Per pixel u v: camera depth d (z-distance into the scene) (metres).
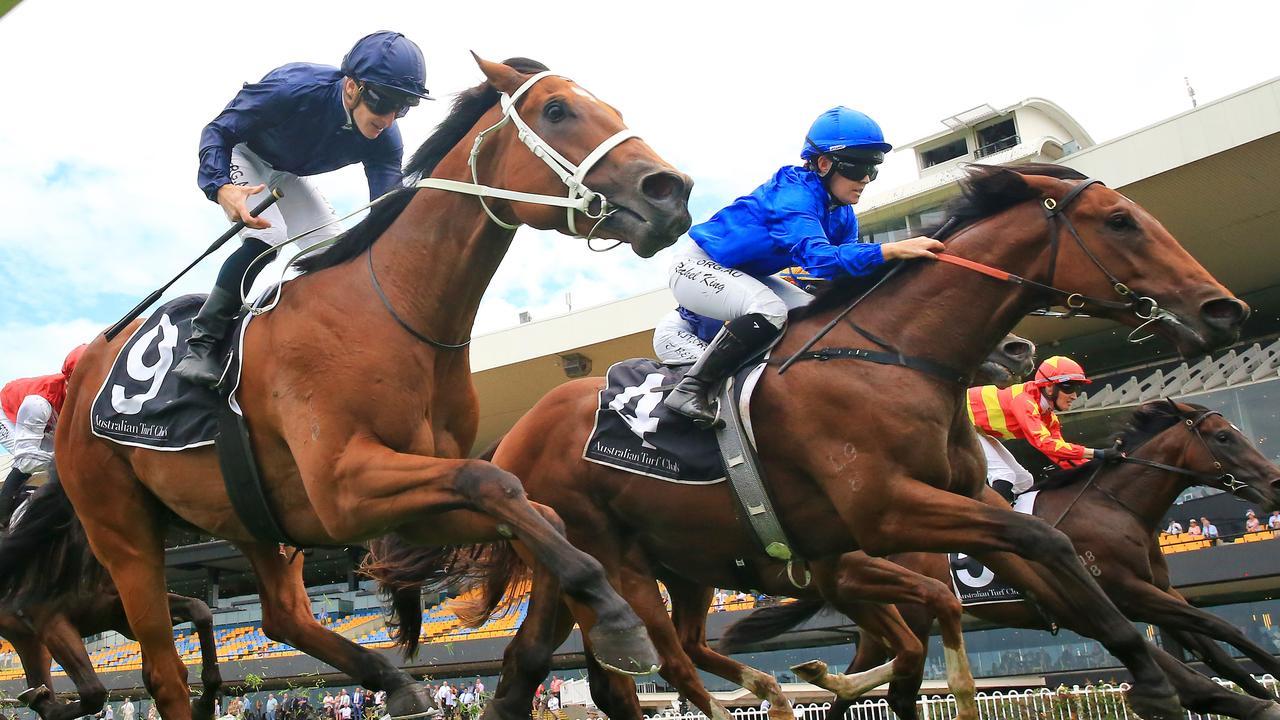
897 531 3.16
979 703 9.77
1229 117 12.88
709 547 3.76
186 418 3.05
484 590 4.45
